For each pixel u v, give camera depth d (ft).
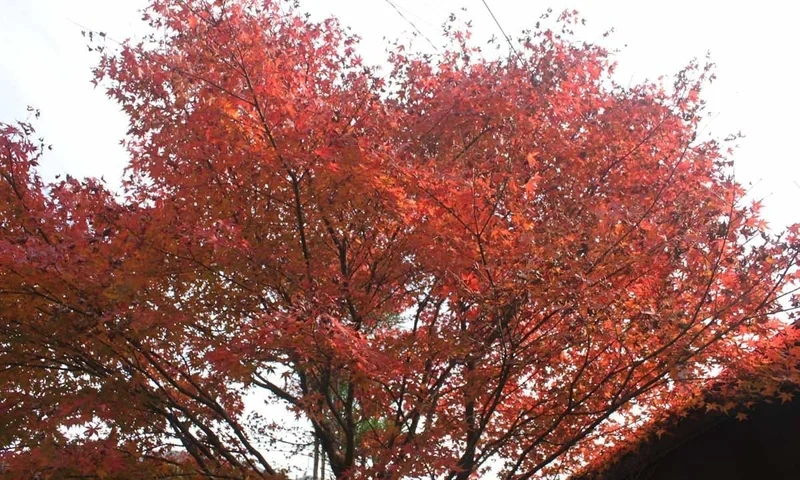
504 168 23.08
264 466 23.82
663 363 19.62
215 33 20.56
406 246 21.89
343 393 25.70
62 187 22.06
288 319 17.71
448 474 22.33
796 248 18.51
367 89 23.24
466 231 19.15
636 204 22.95
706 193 23.16
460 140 24.08
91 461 18.94
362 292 22.09
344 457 24.48
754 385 18.58
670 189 23.80
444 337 21.42
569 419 23.43
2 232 21.09
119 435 22.77
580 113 25.76
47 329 20.29
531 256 19.16
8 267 18.88
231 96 19.69
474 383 21.72
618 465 24.12
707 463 23.03
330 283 21.54
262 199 21.66
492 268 19.24
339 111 21.54
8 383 21.81
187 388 24.63
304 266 20.98
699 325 19.36
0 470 19.08
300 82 21.86
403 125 24.49
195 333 22.67
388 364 19.02
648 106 25.72
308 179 20.65
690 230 21.31
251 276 20.89
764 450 20.97
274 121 19.69
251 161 20.47
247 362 19.49
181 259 20.47
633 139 25.05
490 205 19.33
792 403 19.77
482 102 23.79
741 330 18.92
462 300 21.52
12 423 20.31
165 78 21.04
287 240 22.06
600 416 22.39
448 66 26.99
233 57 20.04
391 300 23.81
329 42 25.45
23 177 21.57
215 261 20.52
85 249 19.39
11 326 20.65
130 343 21.68
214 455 24.23
